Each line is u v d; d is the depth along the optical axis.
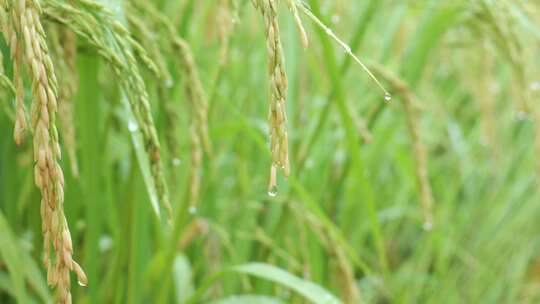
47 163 0.39
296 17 0.41
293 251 1.00
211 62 1.04
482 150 1.60
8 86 0.47
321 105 1.11
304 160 0.92
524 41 0.87
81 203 0.89
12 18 0.40
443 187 1.47
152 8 0.64
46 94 0.39
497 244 1.49
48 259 0.40
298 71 1.08
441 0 0.94
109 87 0.85
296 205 0.88
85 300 0.85
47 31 0.57
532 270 1.65
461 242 1.53
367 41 1.31
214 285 0.93
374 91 1.11
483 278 1.45
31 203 0.79
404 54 1.09
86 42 0.63
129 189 0.76
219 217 1.07
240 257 1.00
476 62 1.09
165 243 0.92
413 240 1.59
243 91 1.17
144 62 0.54
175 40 0.64
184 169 0.92
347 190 1.19
